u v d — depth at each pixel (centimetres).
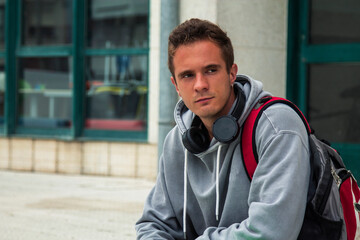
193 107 216
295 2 734
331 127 709
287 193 195
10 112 1006
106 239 497
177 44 213
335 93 705
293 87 736
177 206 241
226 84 214
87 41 950
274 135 203
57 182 844
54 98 978
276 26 727
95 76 944
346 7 695
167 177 242
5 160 995
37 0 994
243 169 213
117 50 923
